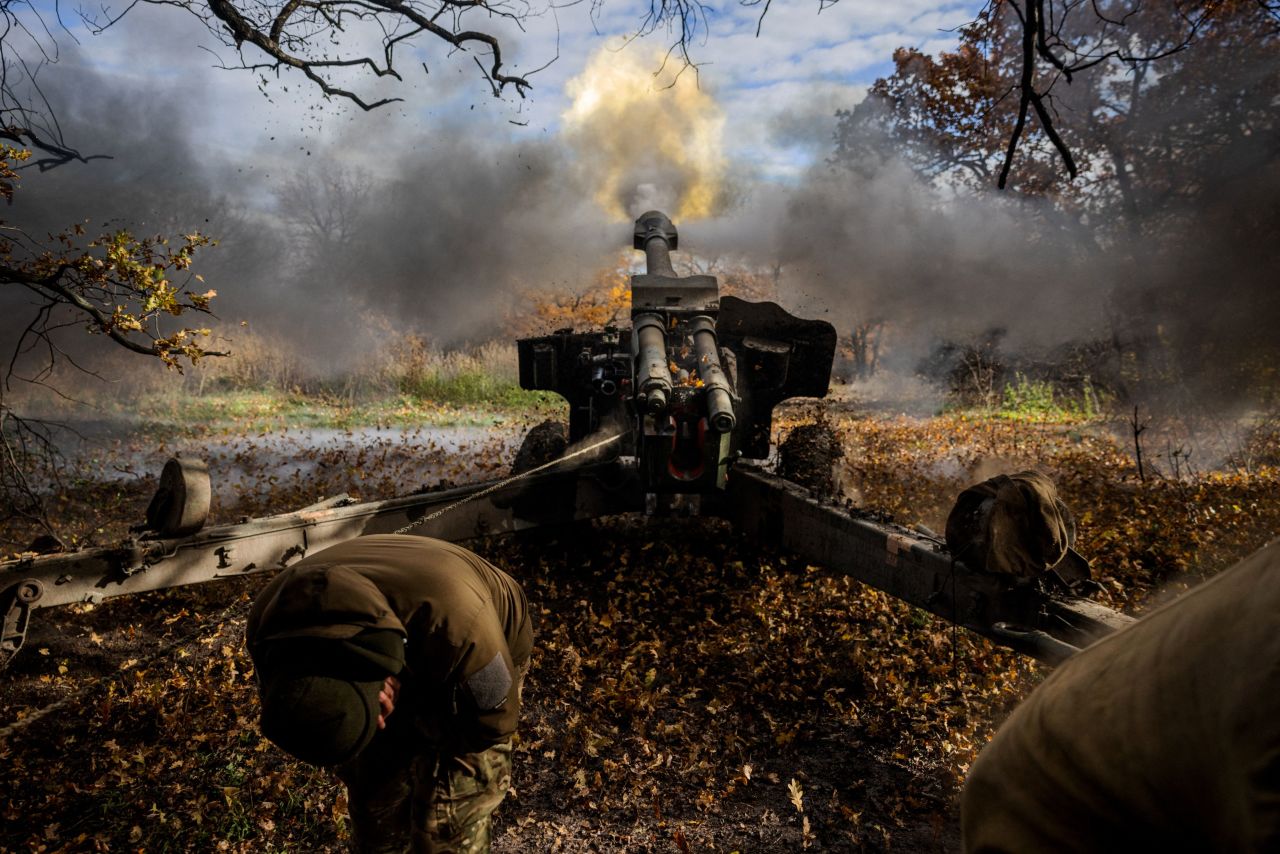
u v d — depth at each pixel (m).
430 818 2.03
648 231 7.80
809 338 6.20
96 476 8.76
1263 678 0.62
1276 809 0.58
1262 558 0.71
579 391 6.43
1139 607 4.97
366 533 4.72
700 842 3.10
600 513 5.75
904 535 4.02
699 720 3.93
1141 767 0.71
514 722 2.02
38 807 3.25
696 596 5.34
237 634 4.76
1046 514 2.98
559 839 3.14
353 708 1.66
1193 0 5.95
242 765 3.51
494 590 2.15
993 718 3.84
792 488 5.20
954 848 3.02
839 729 3.84
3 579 3.61
